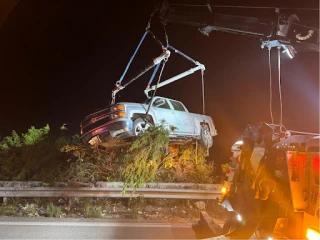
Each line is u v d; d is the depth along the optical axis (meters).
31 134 12.41
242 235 4.90
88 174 11.12
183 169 12.34
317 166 3.91
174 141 13.28
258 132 5.27
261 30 6.11
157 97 12.73
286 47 6.00
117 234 7.49
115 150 11.80
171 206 10.59
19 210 9.30
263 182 4.58
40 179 10.91
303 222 4.15
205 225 6.58
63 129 13.41
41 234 7.27
